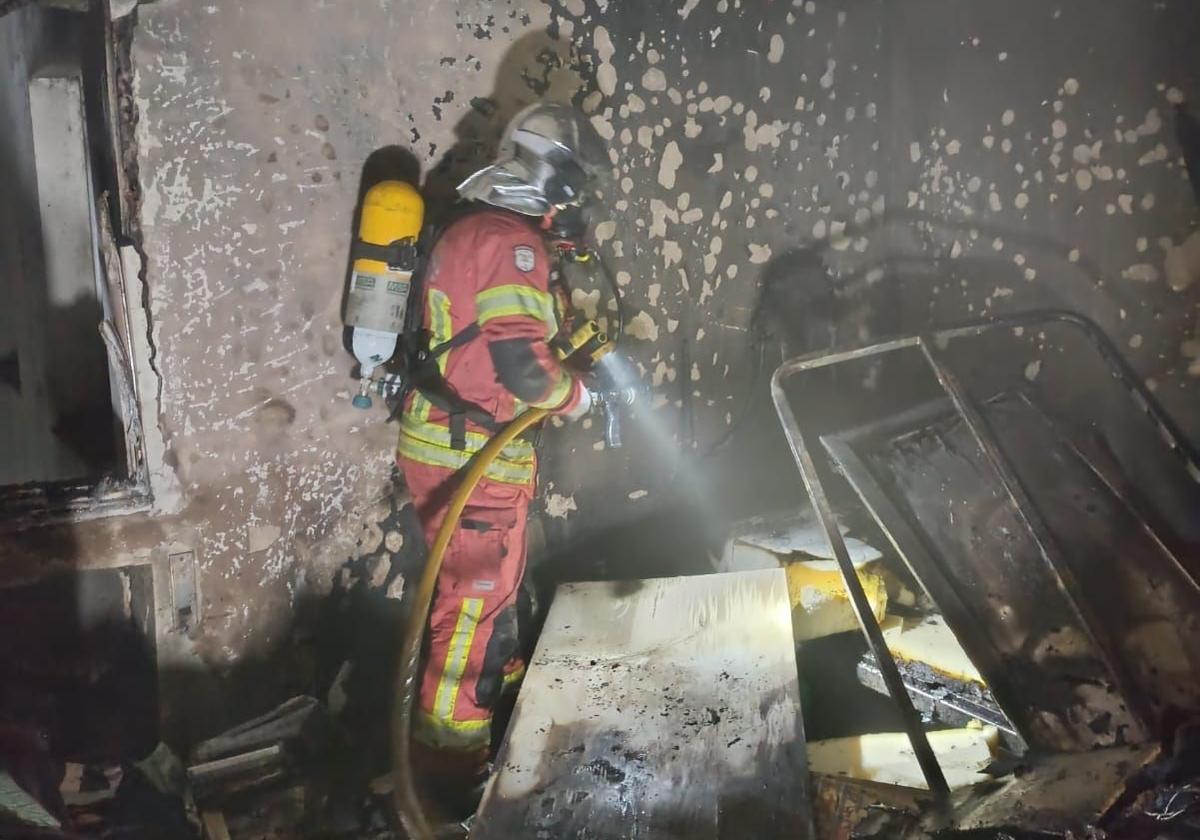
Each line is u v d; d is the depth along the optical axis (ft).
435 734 7.72
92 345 9.59
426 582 7.11
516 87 8.74
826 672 9.05
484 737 7.82
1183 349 8.66
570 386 7.56
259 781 7.50
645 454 10.36
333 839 7.27
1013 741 7.59
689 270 10.21
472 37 8.41
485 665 7.77
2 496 7.06
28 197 9.57
